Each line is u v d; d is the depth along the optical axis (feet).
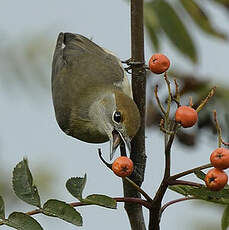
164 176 23.07
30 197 22.59
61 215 22.31
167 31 31.50
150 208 23.62
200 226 29.43
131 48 29.32
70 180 22.08
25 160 22.93
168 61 26.68
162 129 22.72
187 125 22.97
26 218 22.41
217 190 22.11
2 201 22.50
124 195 27.84
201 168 22.52
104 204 22.13
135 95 30.32
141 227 26.71
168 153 22.94
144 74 29.91
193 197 24.21
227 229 25.07
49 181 29.35
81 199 21.97
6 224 22.39
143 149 29.37
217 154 21.67
